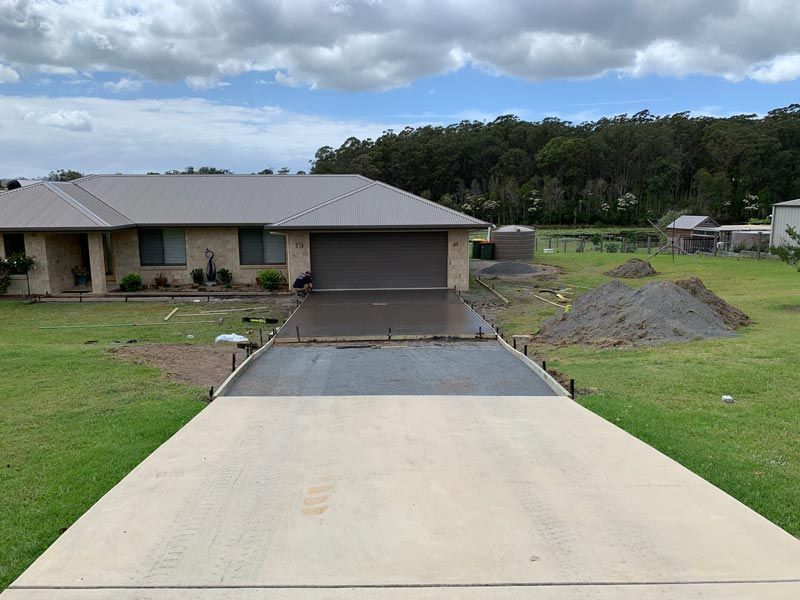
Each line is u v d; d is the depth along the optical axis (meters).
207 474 5.02
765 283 21.12
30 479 5.03
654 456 5.38
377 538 3.94
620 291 13.78
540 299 18.42
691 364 9.09
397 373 9.12
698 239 38.44
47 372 9.05
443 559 3.68
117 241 20.61
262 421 6.53
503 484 4.79
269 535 3.98
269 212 21.16
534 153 88.81
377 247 19.70
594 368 9.25
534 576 3.50
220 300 18.62
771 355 9.40
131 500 4.52
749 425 6.27
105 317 16.08
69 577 3.53
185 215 20.73
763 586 3.39
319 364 9.84
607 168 81.00
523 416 6.68
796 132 75.19
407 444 5.75
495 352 10.80
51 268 19.31
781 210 30.16
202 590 3.39
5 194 20.25
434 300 17.48
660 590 3.36
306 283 19.06
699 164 81.69
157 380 8.64
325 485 4.78
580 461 5.28
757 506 4.46
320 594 3.34
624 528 4.06
